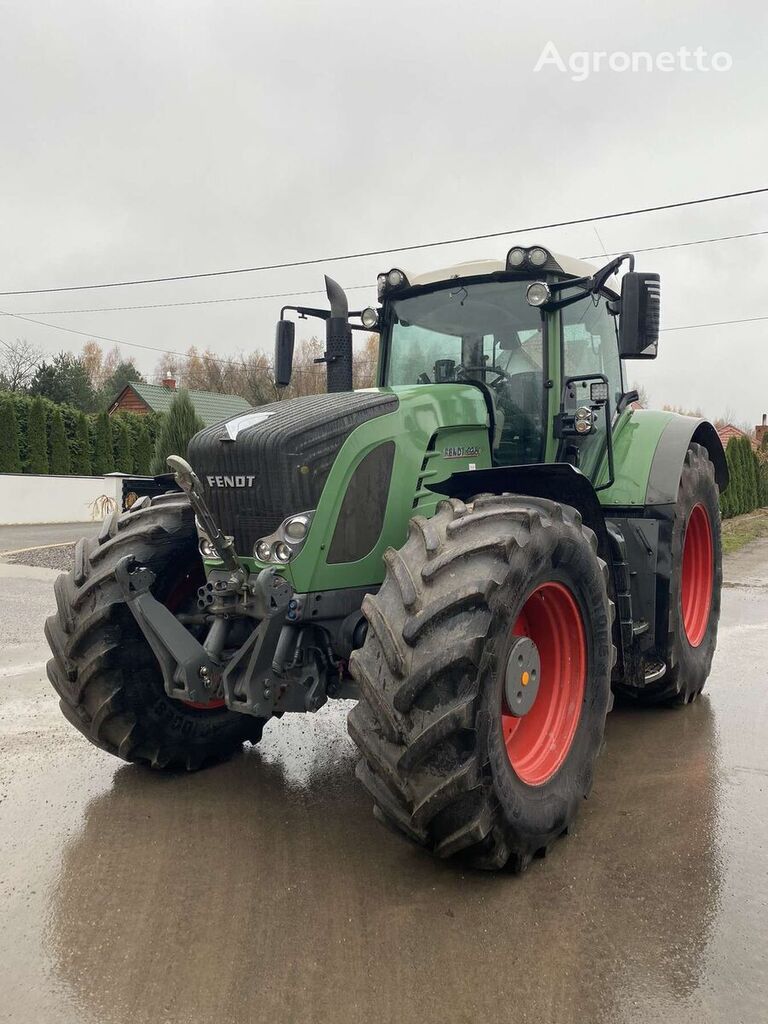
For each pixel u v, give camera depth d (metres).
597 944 2.28
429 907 2.46
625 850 2.84
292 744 3.98
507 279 3.87
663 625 4.05
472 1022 1.97
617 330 4.58
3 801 3.27
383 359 4.27
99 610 3.18
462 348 3.97
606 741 3.98
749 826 3.03
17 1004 2.04
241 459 2.85
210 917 2.41
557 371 3.73
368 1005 2.02
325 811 3.17
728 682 5.07
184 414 18.86
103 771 3.60
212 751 3.64
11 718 4.34
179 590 3.52
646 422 4.53
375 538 3.08
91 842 2.90
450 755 2.37
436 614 2.39
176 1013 2.00
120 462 25.66
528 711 2.82
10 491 19.69
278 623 2.81
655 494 4.07
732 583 9.14
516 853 2.62
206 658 2.94
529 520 2.63
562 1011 2.01
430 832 2.48
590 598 3.05
